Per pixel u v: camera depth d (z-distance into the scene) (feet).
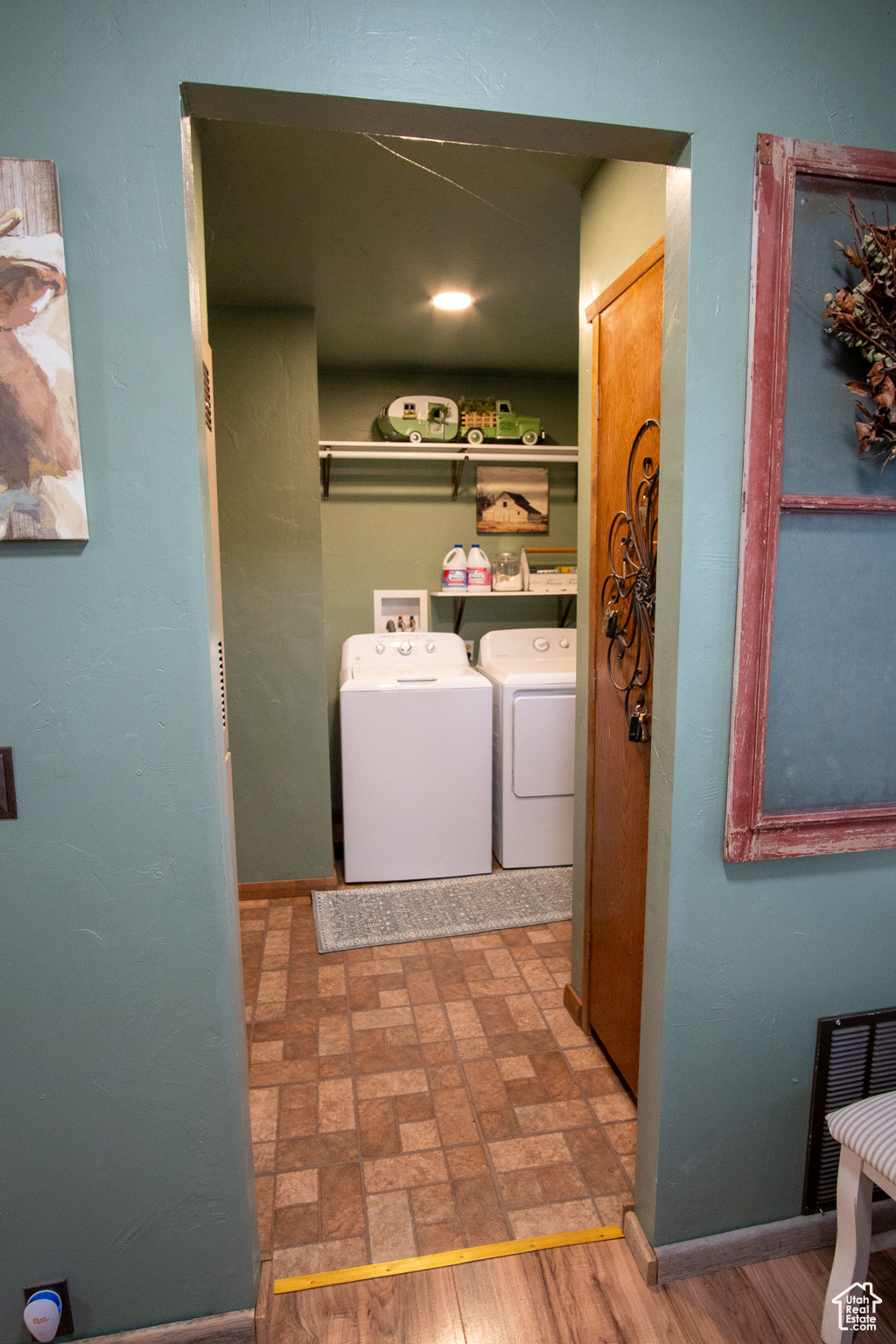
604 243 5.73
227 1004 3.71
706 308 3.64
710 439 3.76
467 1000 7.51
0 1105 3.61
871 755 4.25
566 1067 6.47
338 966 8.19
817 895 4.34
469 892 9.97
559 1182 5.23
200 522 3.34
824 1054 4.46
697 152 3.51
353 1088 6.22
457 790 10.30
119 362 3.18
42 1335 3.74
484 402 11.41
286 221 6.54
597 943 6.64
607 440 5.85
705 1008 4.29
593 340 5.99
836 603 4.06
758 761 4.02
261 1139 5.66
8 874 3.45
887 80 3.71
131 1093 3.71
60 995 3.58
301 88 3.12
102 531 3.28
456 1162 5.41
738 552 3.89
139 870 3.54
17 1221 3.73
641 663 5.35
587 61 3.34
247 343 8.87
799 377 3.81
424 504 12.16
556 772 10.61
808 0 3.54
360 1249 4.70
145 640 3.38
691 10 3.41
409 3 3.15
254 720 9.59
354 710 9.94
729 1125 4.46
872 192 3.78
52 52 2.96
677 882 4.11
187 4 3.00
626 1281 4.47
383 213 6.38
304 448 9.14
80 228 3.08
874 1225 4.71
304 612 9.44
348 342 10.23
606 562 6.06
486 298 8.52
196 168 3.90
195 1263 3.95
